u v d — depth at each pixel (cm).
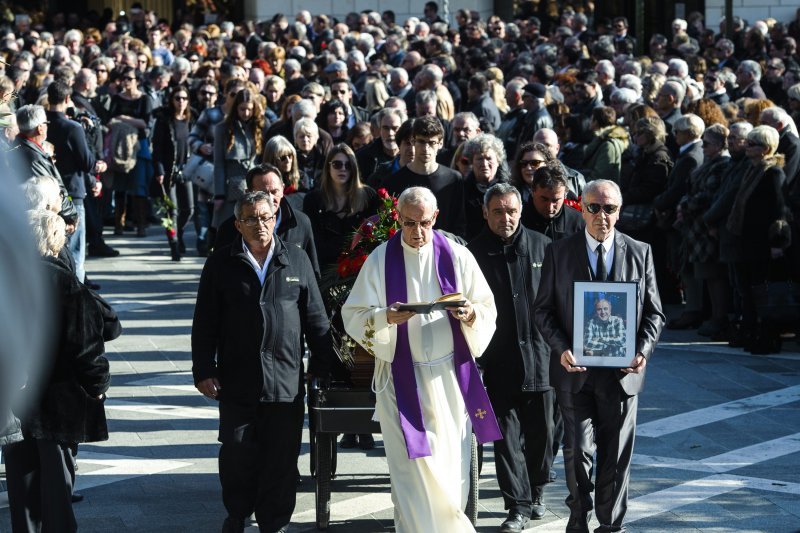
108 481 1697
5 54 4584
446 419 1307
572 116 3048
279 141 2006
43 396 1227
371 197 1828
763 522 1502
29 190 1263
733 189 2566
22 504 1297
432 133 1834
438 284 1323
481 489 1689
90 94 3981
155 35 5409
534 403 1518
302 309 1448
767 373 2405
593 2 7138
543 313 1376
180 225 3822
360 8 6888
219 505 1591
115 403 2155
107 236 4303
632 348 1319
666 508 1562
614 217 1352
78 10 7344
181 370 2422
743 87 3944
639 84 3566
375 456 1850
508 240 1505
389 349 1300
